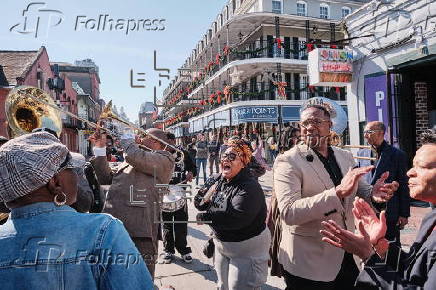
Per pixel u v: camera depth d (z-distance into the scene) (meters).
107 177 2.94
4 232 1.03
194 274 3.92
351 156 2.43
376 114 7.98
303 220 1.93
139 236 2.64
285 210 2.02
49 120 2.56
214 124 26.50
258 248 2.38
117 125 2.78
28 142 1.10
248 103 23.77
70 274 1.00
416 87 7.67
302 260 2.10
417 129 7.60
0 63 17.59
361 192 2.23
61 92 23.64
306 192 2.15
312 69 8.80
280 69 24.23
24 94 2.37
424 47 6.70
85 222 1.07
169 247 4.43
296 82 27.14
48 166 1.05
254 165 4.49
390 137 7.50
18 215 1.05
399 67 7.34
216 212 2.33
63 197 1.10
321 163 2.20
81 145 23.12
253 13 24.12
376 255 1.34
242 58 27.73
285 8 27.31
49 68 22.14
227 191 2.40
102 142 2.86
